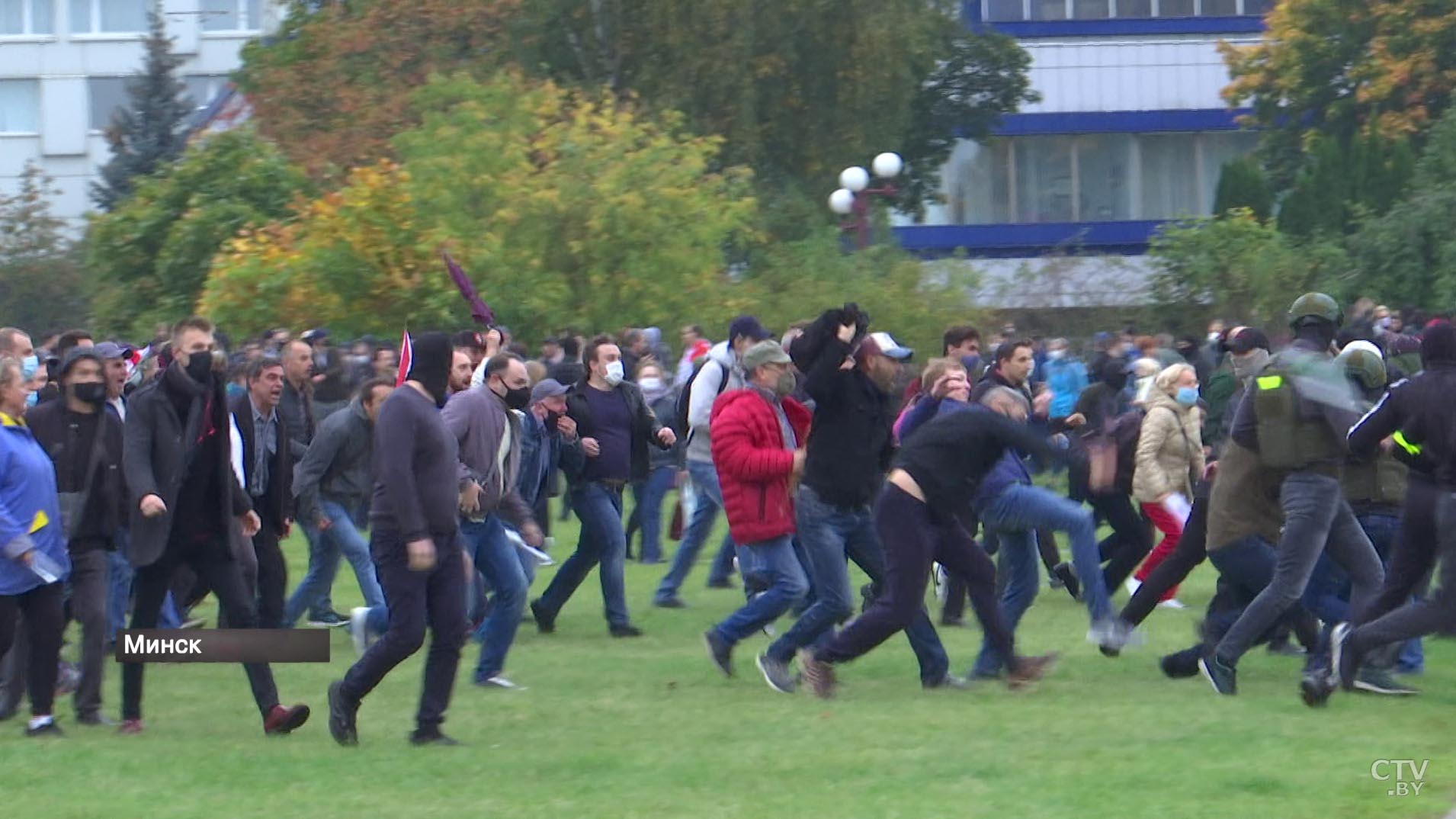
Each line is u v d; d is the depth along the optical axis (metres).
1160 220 161.25
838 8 112.44
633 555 47.53
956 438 25.95
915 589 26.06
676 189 77.44
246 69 116.12
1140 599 28.83
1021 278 89.62
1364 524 29.12
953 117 143.62
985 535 35.00
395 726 24.73
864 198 86.56
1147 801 19.41
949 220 160.62
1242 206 118.69
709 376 35.75
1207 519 27.48
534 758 22.17
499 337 35.19
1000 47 141.75
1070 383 60.97
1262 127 141.25
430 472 22.28
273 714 23.94
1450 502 24.16
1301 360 25.39
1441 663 29.42
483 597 32.09
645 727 24.42
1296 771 20.94
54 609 23.78
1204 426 42.59
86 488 24.52
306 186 82.25
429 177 72.88
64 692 27.70
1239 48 144.25
